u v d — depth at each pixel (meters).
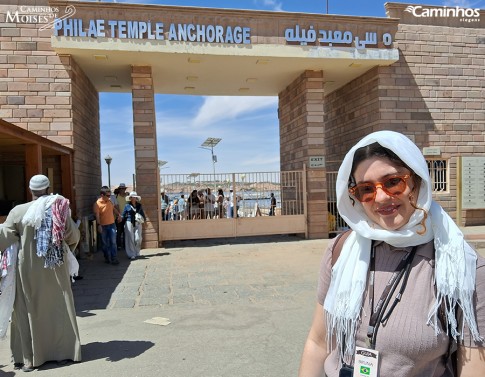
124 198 11.89
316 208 12.19
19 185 10.29
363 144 1.43
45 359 3.85
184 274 7.71
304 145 12.30
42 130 10.07
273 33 10.72
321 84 12.09
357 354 1.36
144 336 4.52
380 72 12.09
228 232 11.96
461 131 12.80
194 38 10.23
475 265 1.28
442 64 12.60
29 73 10.03
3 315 3.67
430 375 1.30
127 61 10.72
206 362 3.82
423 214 1.34
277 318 5.01
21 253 3.77
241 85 13.56
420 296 1.31
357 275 1.42
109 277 7.62
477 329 1.23
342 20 11.20
